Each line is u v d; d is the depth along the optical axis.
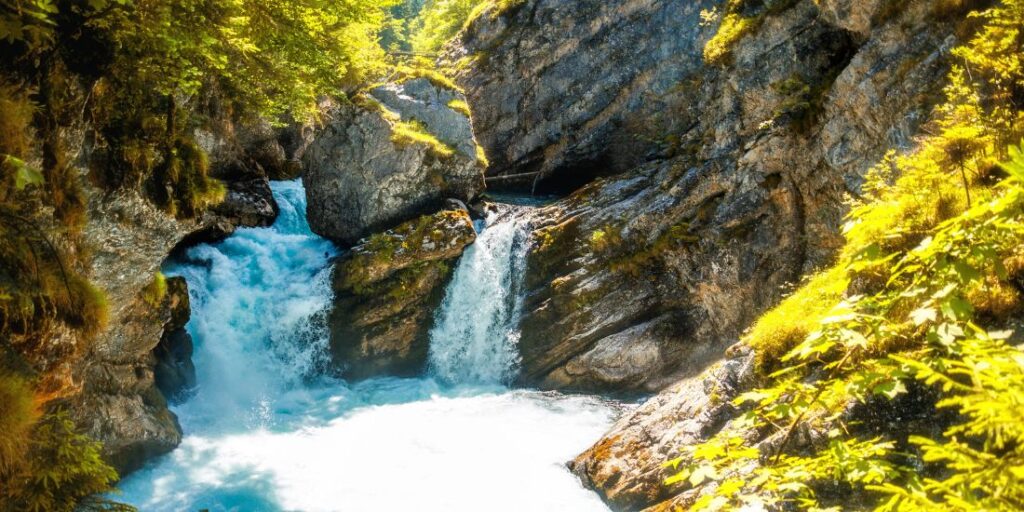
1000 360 2.11
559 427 13.92
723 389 9.22
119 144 8.88
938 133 10.56
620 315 16.61
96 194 8.55
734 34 16.08
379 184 19.34
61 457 6.95
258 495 11.41
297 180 27.27
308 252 20.19
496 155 27.56
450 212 18.83
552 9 27.03
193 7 8.86
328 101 22.12
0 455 5.91
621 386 16.14
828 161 13.47
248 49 10.50
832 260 13.85
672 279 16.45
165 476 11.99
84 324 7.60
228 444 13.58
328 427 14.70
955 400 2.18
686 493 8.17
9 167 6.68
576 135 26.84
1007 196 2.44
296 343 17.77
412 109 20.70
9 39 5.63
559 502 10.26
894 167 11.62
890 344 5.68
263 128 24.64
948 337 2.56
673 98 25.17
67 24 7.63
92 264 9.04
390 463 12.59
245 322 17.88
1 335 6.38
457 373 18.08
